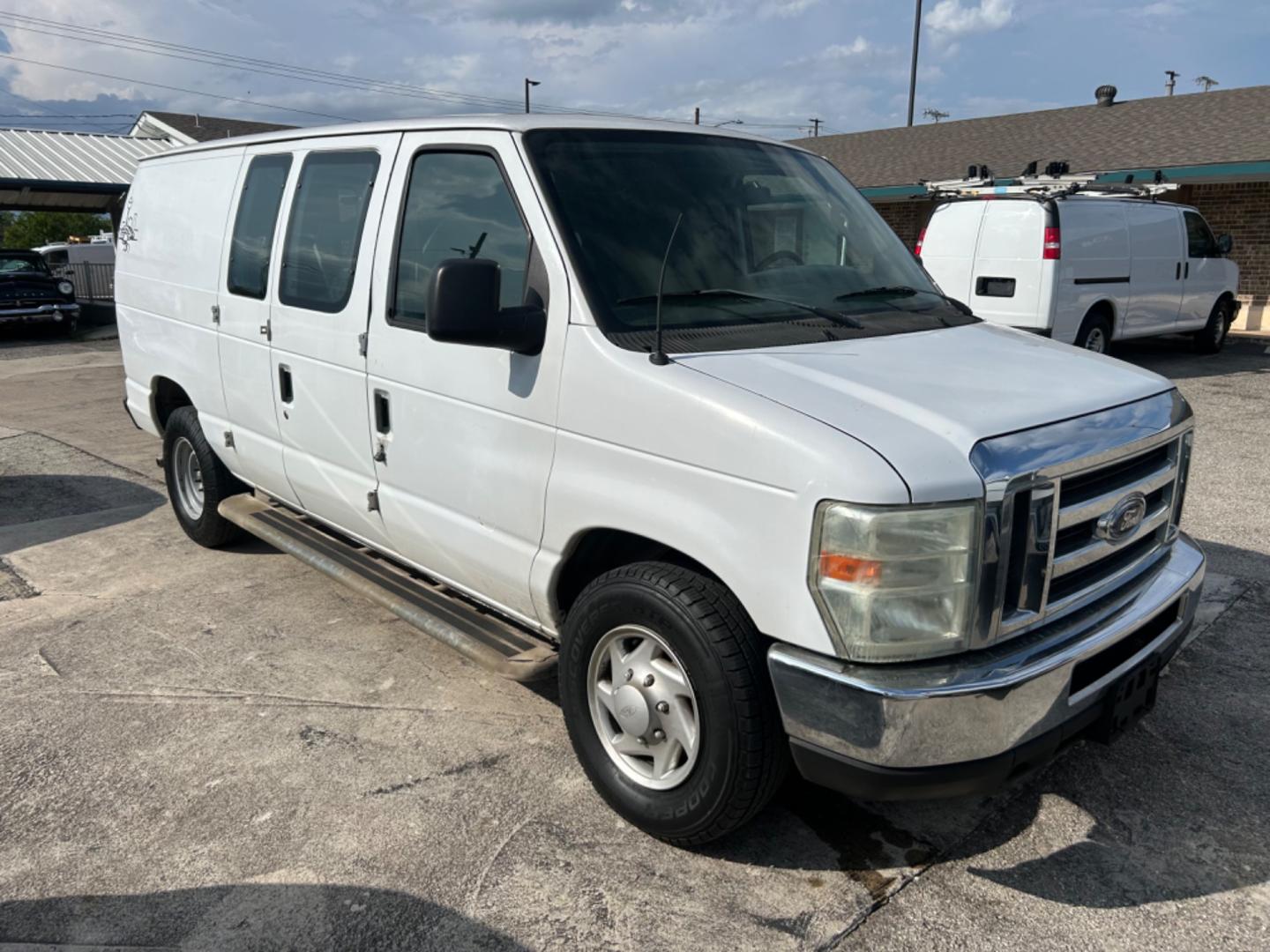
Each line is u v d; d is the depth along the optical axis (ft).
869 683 8.15
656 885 9.64
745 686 8.99
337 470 14.03
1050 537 8.74
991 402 9.07
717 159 12.34
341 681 13.93
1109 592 9.78
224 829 10.55
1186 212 42.29
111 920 9.22
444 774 11.58
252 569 18.47
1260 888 9.57
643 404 9.50
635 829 10.51
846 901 9.42
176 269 17.72
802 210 12.57
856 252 12.83
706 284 10.88
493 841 10.33
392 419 12.63
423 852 10.16
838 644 8.30
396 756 11.97
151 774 11.60
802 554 8.36
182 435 18.66
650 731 10.00
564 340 10.23
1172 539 11.02
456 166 11.86
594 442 10.00
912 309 12.10
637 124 12.20
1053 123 68.18
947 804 11.00
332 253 13.58
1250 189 54.44
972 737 8.26
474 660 11.59
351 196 13.35
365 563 14.62
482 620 12.49
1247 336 52.60
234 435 16.63
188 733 12.53
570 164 11.13
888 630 8.18
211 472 18.22
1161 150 54.80
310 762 11.83
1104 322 38.50
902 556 8.06
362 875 9.80
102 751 12.10
